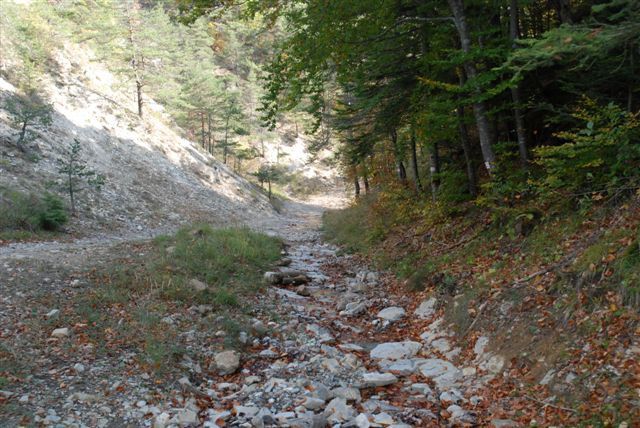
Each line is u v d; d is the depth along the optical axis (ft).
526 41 17.38
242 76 227.81
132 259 34.42
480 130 31.81
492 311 22.29
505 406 16.44
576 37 16.20
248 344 23.24
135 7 191.93
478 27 34.83
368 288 34.58
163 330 22.62
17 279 27.40
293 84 34.04
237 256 38.63
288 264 42.73
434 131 36.19
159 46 175.83
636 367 14.44
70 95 96.84
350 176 90.68
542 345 18.16
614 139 21.08
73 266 31.45
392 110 45.19
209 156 142.20
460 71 35.68
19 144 67.67
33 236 48.85
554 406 15.30
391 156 74.33
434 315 26.43
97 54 132.46
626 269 17.39
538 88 32.53
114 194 77.66
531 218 26.61
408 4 35.63
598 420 13.69
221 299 27.25
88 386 17.51
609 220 21.63
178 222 81.66
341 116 56.95
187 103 172.55
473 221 35.29
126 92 134.82
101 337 21.26
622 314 16.40
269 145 216.13
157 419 15.81
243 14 31.58
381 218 54.08
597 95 26.73
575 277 19.66
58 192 65.21
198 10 30.40
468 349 21.56
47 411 15.65
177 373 19.29
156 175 97.45
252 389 18.67
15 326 21.34
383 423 15.84
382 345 23.38
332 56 33.96
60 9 139.33
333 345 23.79
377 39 34.86
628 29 15.81
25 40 96.02
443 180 42.50
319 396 17.93
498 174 30.91
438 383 19.31
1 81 79.46
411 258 36.70
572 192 25.64
